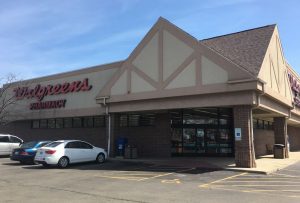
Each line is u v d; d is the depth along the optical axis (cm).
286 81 2716
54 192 1210
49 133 3309
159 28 2262
